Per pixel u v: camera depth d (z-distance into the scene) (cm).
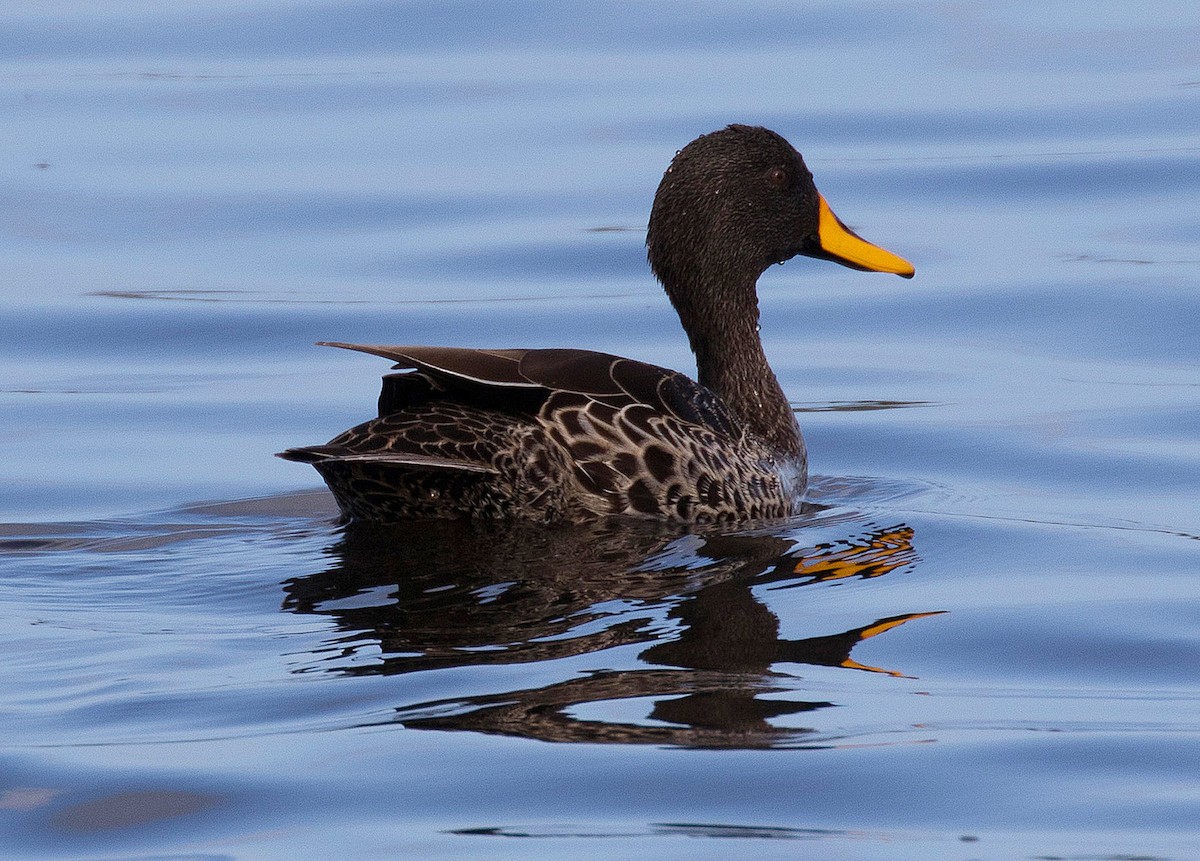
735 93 2634
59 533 1234
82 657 935
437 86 2683
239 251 2119
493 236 2155
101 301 1948
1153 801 760
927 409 1623
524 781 771
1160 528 1234
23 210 2231
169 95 2675
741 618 995
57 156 2414
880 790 769
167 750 809
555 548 1112
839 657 935
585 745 808
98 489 1382
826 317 1944
